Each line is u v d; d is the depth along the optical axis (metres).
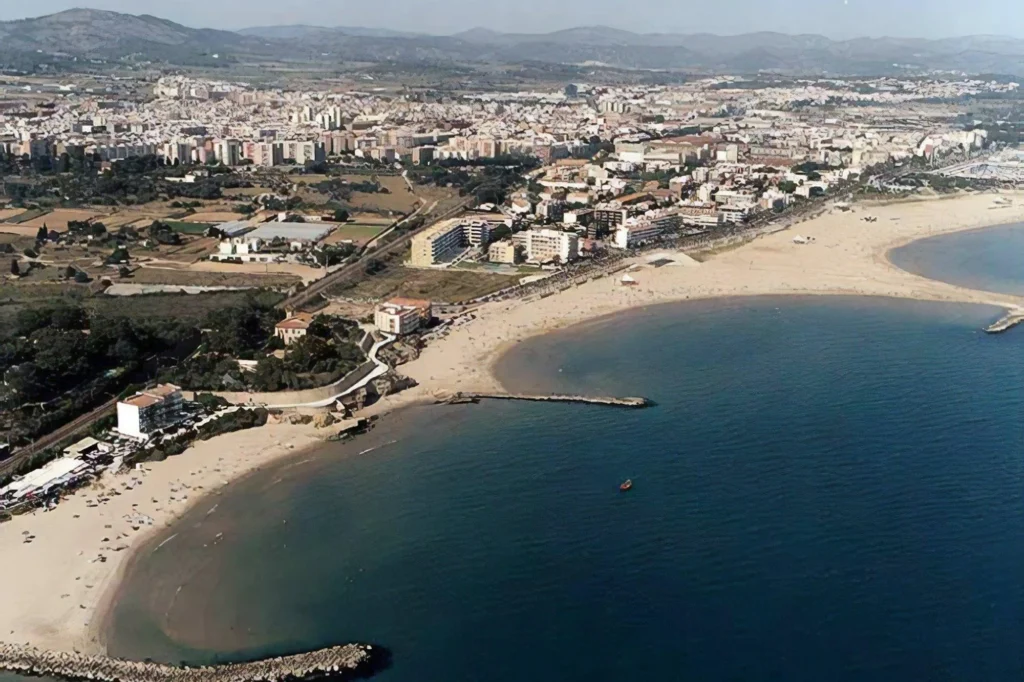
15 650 199.75
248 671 192.75
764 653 197.62
